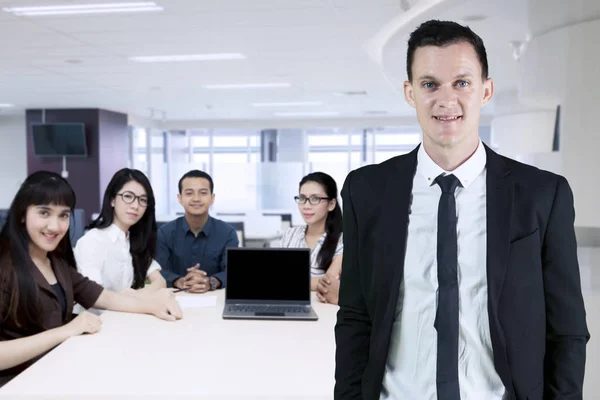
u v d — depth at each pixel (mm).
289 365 1484
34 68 5859
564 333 906
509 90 7109
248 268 2152
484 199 955
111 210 2623
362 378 1022
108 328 1865
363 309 1058
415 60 929
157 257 3066
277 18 3994
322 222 2746
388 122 10766
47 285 1931
